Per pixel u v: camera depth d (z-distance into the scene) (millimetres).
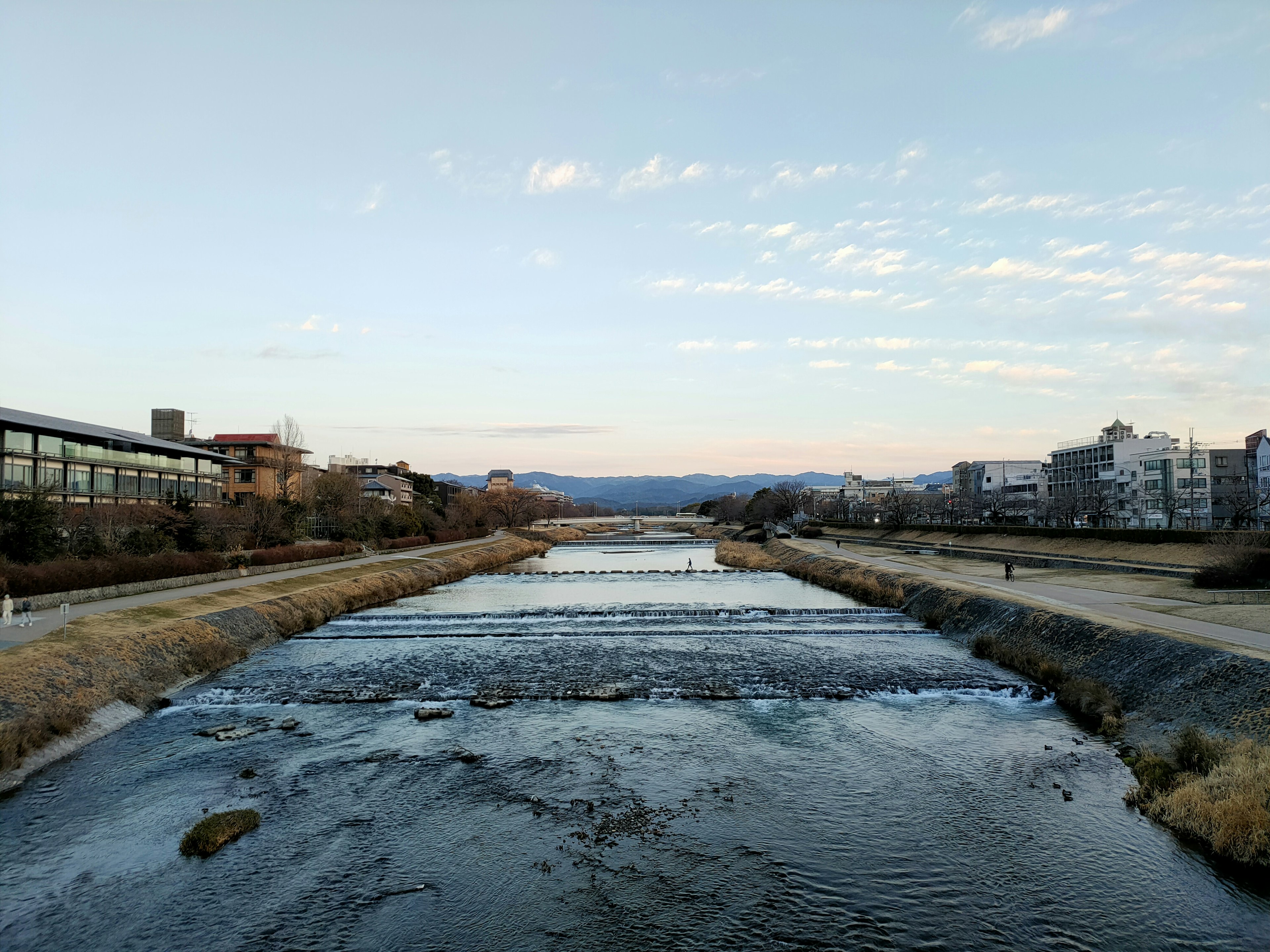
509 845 20594
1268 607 41062
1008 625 43469
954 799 23312
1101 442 147500
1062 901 17828
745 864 19641
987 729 30031
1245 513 86375
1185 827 20375
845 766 26125
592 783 24688
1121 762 26141
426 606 64312
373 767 25922
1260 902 17453
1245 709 25156
